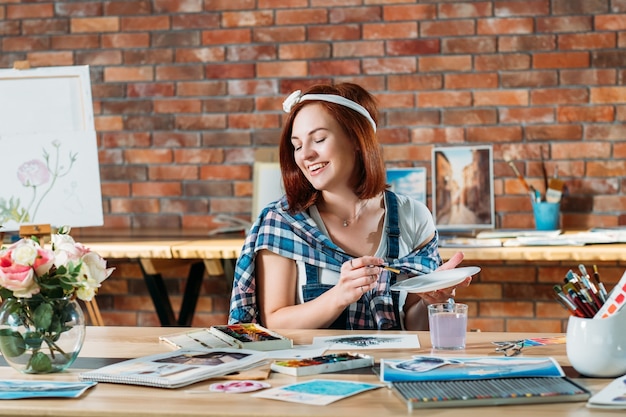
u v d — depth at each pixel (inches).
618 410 56.9
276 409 58.7
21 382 67.6
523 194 160.1
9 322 70.4
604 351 64.8
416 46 161.3
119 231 164.7
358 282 86.9
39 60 171.5
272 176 152.8
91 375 67.8
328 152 94.3
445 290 88.9
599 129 157.5
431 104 161.3
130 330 89.0
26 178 141.3
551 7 157.6
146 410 59.2
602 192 157.9
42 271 70.2
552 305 160.1
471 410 57.4
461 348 76.7
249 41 166.1
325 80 164.2
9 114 142.7
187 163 169.6
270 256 96.3
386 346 78.7
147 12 168.6
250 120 167.0
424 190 159.0
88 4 170.1
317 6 163.8
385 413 57.3
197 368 68.2
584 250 131.6
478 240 139.4
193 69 168.1
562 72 157.9
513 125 159.6
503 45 159.2
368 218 99.3
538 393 58.9
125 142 170.9
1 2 172.1
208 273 164.6
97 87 170.9
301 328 90.3
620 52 156.3
